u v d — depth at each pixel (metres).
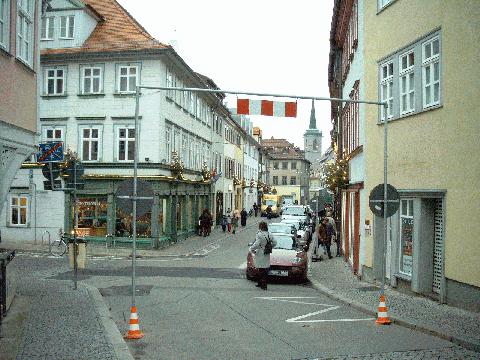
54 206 30.33
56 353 8.10
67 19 30.70
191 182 37.16
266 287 16.33
